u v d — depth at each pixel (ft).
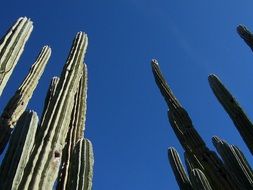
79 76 22.33
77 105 25.04
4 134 22.27
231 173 26.02
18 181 16.20
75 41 24.39
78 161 18.53
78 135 23.41
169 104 31.12
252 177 25.41
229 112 29.32
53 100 19.83
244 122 28.09
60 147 18.08
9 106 24.30
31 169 16.24
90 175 18.25
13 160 17.02
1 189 16.03
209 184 25.61
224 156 26.73
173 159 30.19
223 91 30.17
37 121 19.17
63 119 19.10
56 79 27.84
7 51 24.09
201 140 28.40
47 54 29.60
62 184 20.35
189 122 29.53
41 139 17.67
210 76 31.81
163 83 32.58
